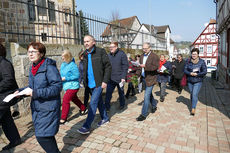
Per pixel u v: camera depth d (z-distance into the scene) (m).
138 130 3.49
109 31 7.41
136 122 3.91
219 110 4.86
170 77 8.88
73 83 3.76
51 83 2.01
